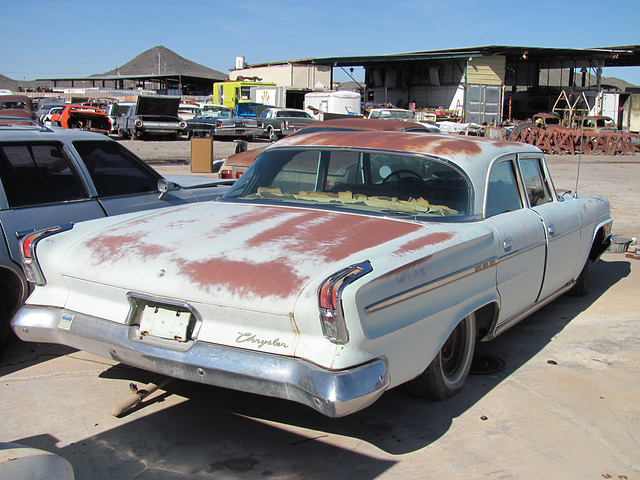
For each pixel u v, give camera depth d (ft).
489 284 11.51
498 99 137.08
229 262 9.18
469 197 11.79
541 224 13.60
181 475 8.88
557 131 85.81
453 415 10.86
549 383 12.33
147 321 9.44
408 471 9.09
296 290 8.39
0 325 12.73
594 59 150.10
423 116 119.96
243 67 168.25
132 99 132.36
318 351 8.23
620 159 78.54
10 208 13.01
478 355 13.76
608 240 18.29
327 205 11.96
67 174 14.51
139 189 16.12
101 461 9.18
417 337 9.46
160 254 9.70
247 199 12.88
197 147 44.50
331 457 9.43
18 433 9.93
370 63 151.64
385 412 10.91
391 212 11.50
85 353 13.46
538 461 9.45
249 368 8.41
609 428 10.57
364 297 8.35
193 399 11.32
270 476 8.90
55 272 10.45
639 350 14.30
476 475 9.02
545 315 16.88
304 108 117.50
